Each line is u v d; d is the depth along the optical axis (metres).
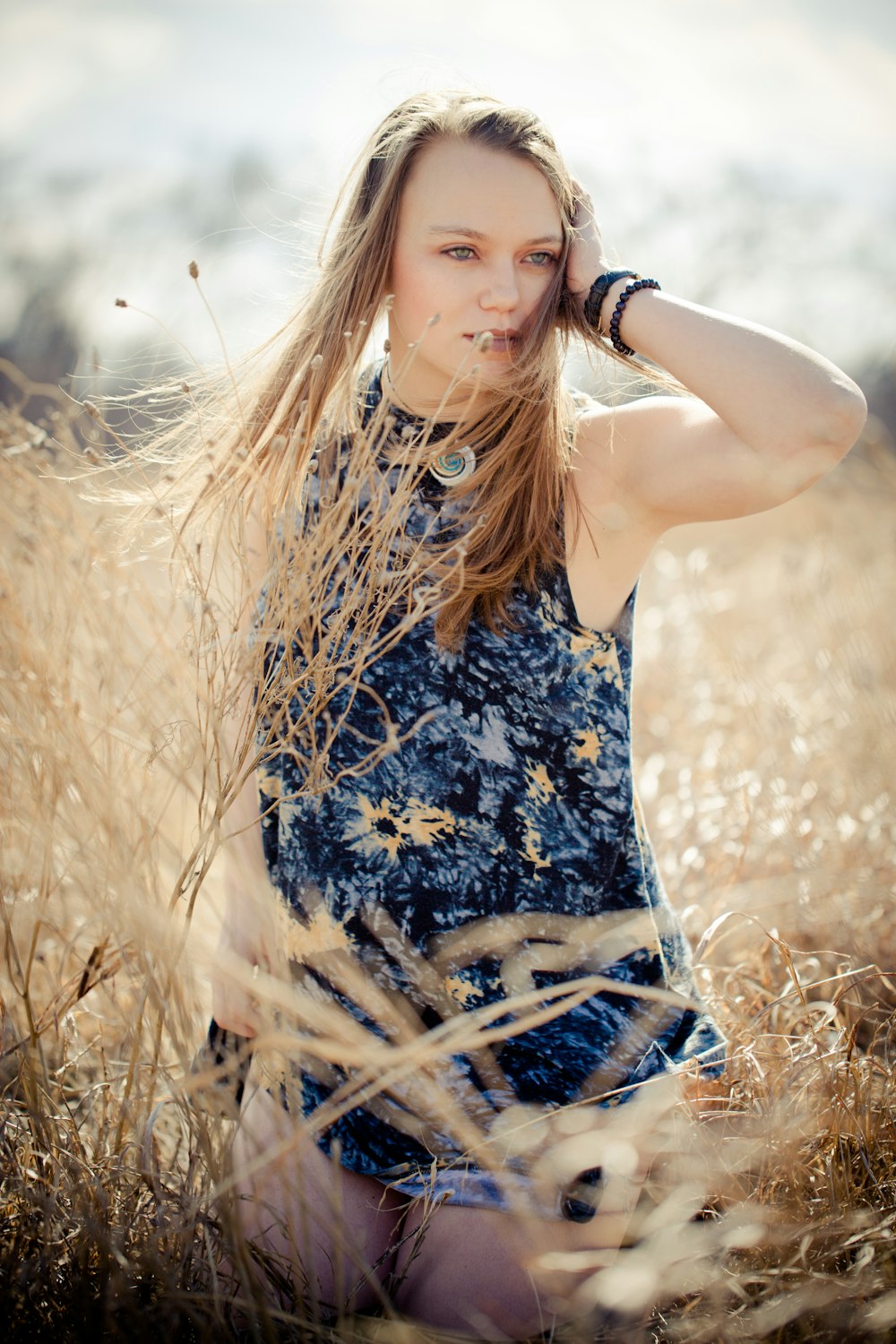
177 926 1.47
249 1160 1.66
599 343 1.67
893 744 2.62
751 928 2.33
